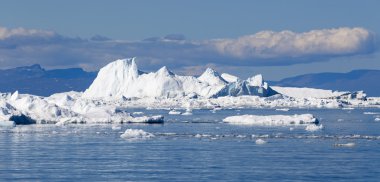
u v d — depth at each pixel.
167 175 194.25
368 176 191.75
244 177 190.75
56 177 191.50
